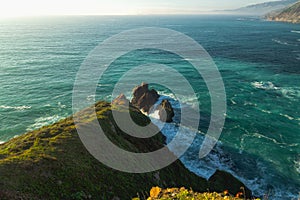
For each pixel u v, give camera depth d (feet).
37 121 153.17
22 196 49.32
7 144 77.30
